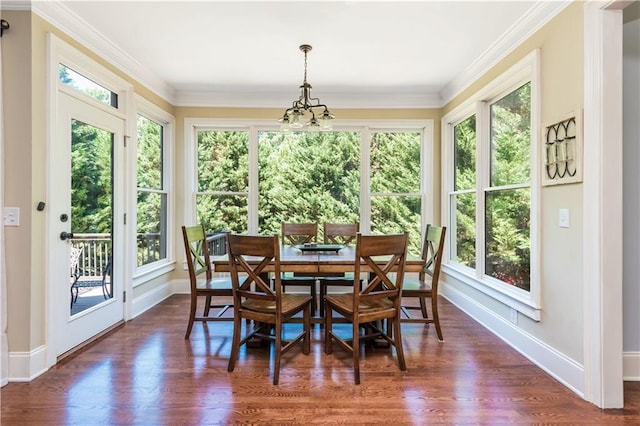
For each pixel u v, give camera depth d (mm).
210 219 4211
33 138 2137
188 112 4086
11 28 2105
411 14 2379
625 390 1986
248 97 4078
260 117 4117
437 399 1910
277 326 2104
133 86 3230
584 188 1920
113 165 2986
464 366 2297
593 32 1862
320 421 1717
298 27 2562
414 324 3109
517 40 2574
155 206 3848
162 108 3805
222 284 2848
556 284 2158
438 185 4121
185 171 4102
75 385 2043
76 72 2590
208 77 3596
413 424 1696
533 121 2359
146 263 3658
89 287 2703
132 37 2715
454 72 3422
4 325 2074
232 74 3506
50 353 2250
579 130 1944
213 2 2250
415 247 4227
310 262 2438
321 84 3785
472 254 3455
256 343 2607
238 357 2432
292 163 4207
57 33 2318
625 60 2035
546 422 1721
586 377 1909
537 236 2320
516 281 2697
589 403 1879
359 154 4176
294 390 1998
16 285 2115
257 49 2932
